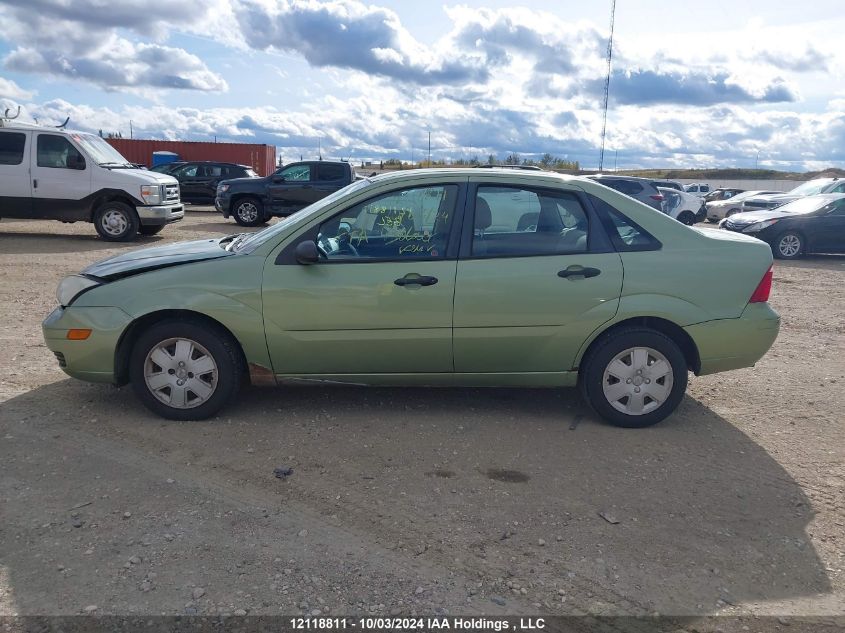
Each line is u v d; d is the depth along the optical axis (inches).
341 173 714.8
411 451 163.9
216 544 122.3
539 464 159.0
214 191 943.7
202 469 151.2
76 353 173.9
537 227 177.6
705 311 176.6
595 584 115.0
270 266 173.0
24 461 151.9
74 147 530.0
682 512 139.1
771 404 205.6
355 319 172.6
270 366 176.7
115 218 542.3
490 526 131.6
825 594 114.6
